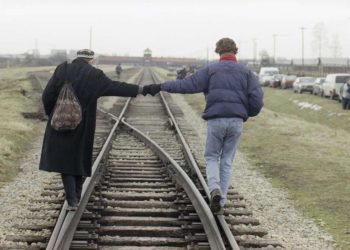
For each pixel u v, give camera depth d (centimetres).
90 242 640
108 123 1916
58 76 651
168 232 690
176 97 3697
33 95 3234
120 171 1067
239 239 650
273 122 2255
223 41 689
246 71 680
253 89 673
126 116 2220
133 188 927
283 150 1482
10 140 1412
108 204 798
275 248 634
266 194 953
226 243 635
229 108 665
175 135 1666
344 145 1650
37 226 691
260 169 1202
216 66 675
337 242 693
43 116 2080
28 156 1311
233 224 735
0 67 9044
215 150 696
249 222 739
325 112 3384
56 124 628
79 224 684
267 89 5762
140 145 1430
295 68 9656
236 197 880
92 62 679
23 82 4109
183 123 1995
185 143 1330
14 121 1812
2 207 816
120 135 1622
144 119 2122
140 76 7112
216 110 666
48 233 678
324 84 4097
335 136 1897
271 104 4506
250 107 682
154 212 766
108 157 1212
